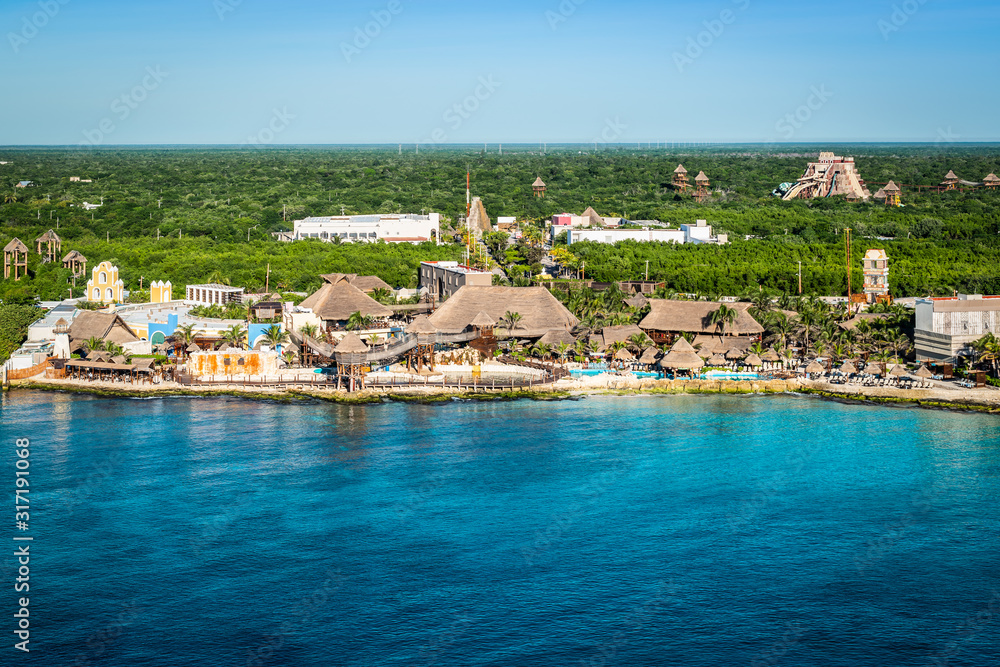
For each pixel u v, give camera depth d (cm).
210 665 8619
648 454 14062
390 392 17412
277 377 18200
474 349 19512
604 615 9431
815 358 19188
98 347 18825
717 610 9519
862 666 8600
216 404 16862
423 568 10344
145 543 10875
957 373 18362
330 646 8906
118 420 15700
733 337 19738
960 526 11419
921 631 9156
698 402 17225
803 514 11775
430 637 9038
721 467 13475
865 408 16800
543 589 9919
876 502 12156
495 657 8731
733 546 10894
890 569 10331
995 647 8881
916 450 14238
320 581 10062
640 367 19050
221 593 9819
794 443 14588
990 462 13662
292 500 12138
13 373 18138
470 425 15612
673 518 11662
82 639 9000
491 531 11262
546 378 18162
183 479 12850
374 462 13625
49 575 10150
